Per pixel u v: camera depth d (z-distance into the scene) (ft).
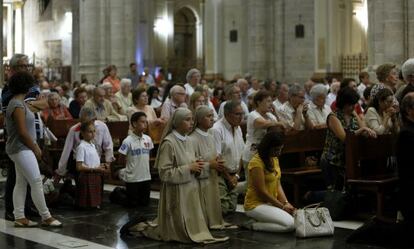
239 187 47.62
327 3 110.52
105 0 117.50
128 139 47.34
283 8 120.78
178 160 36.24
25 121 38.52
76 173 47.29
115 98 62.90
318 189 48.78
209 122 38.52
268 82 72.49
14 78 38.37
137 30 124.67
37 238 37.55
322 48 111.04
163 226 36.78
